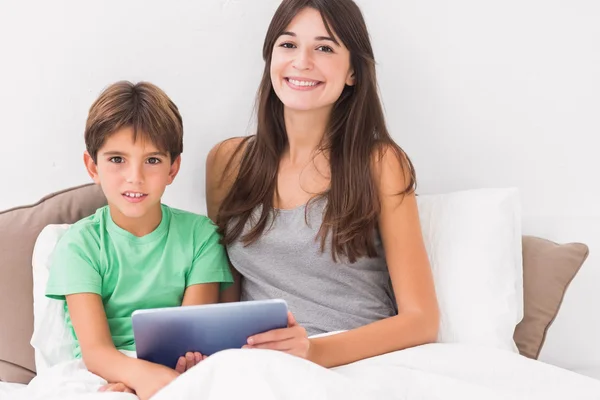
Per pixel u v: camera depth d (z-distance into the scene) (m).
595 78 1.78
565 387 1.22
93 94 1.71
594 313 1.71
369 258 1.49
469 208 1.55
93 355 1.29
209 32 1.74
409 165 1.50
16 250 1.48
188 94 1.76
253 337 1.17
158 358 1.21
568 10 1.76
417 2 1.77
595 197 1.82
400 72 1.79
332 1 1.45
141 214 1.38
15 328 1.45
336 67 1.45
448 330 1.47
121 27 1.70
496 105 1.80
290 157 1.55
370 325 1.35
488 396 1.14
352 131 1.49
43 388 1.24
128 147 1.35
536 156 1.81
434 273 1.52
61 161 1.73
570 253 1.58
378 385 1.11
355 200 1.45
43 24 1.67
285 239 1.47
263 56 1.54
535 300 1.55
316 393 0.99
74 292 1.36
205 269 1.46
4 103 1.68
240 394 0.99
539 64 1.78
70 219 1.54
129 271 1.42
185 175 1.79
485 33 1.78
